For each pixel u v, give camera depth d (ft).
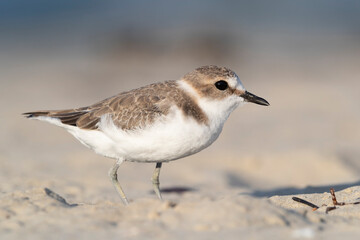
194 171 40.14
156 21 118.32
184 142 23.61
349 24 120.88
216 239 16.89
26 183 32.55
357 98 63.67
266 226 18.08
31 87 73.05
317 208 22.71
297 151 43.39
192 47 96.12
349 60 90.99
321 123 53.31
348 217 20.65
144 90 24.76
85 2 139.23
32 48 105.40
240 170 41.19
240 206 19.12
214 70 24.97
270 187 35.47
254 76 80.23
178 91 24.26
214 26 109.50
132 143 23.72
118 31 106.22
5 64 91.30
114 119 24.03
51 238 17.40
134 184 35.70
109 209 20.65
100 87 73.20
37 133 51.21
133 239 17.10
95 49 101.35
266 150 44.55
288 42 107.34
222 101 24.89
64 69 87.04
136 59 94.58
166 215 19.13
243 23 122.31
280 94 67.51
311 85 72.28
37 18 128.16
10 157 41.06
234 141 48.11
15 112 58.59
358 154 42.55
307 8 135.23
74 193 31.27
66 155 42.86
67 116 25.50
